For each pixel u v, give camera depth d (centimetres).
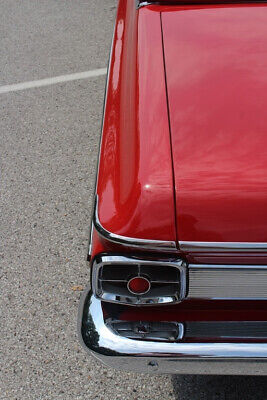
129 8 263
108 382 233
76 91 419
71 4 548
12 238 301
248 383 231
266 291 166
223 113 177
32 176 342
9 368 239
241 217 153
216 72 194
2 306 266
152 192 158
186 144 169
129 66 217
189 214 155
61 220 311
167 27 221
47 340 250
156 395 228
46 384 233
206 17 224
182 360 176
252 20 219
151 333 179
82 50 469
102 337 180
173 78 194
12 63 458
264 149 165
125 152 180
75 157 355
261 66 195
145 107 187
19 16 531
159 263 162
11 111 402
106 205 169
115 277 170
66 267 284
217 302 172
